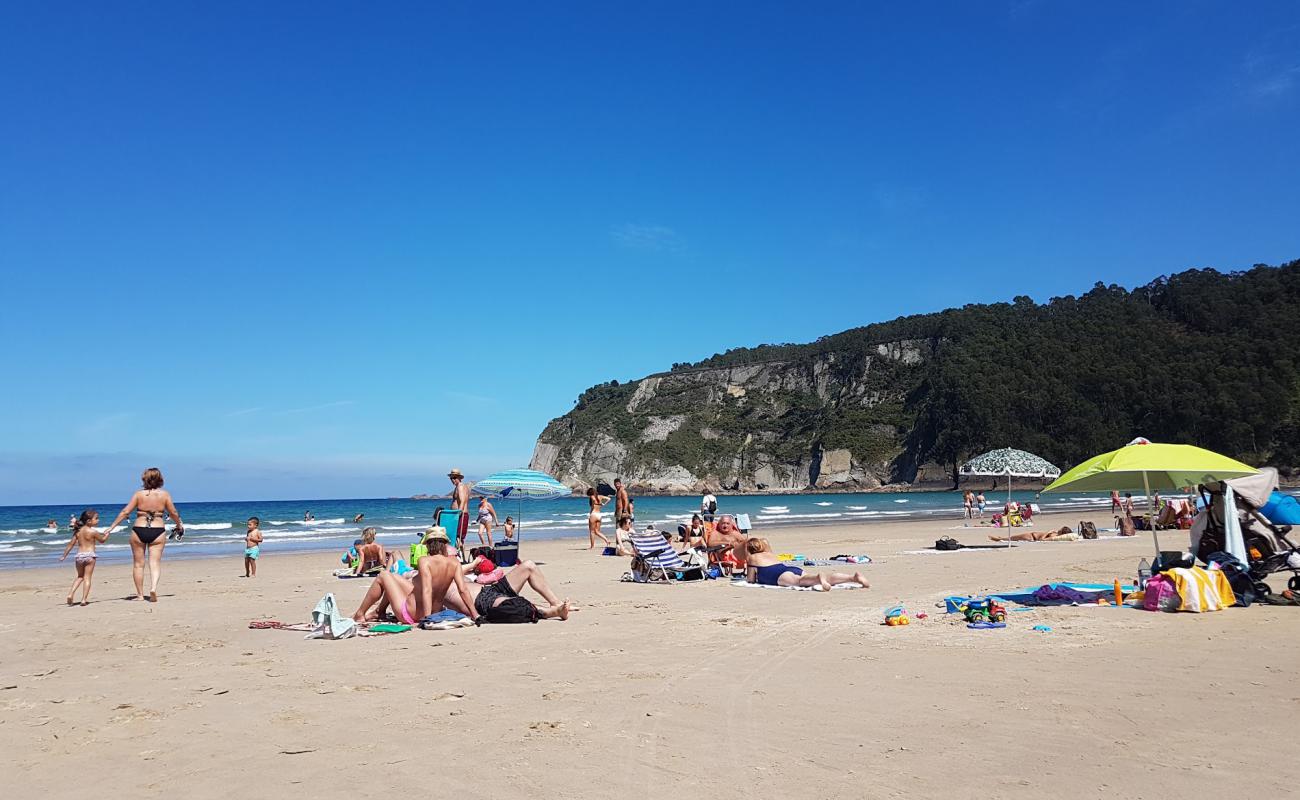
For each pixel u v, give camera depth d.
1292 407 104.88
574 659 6.83
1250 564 9.45
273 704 5.41
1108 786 3.73
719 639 7.73
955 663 6.46
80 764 4.21
